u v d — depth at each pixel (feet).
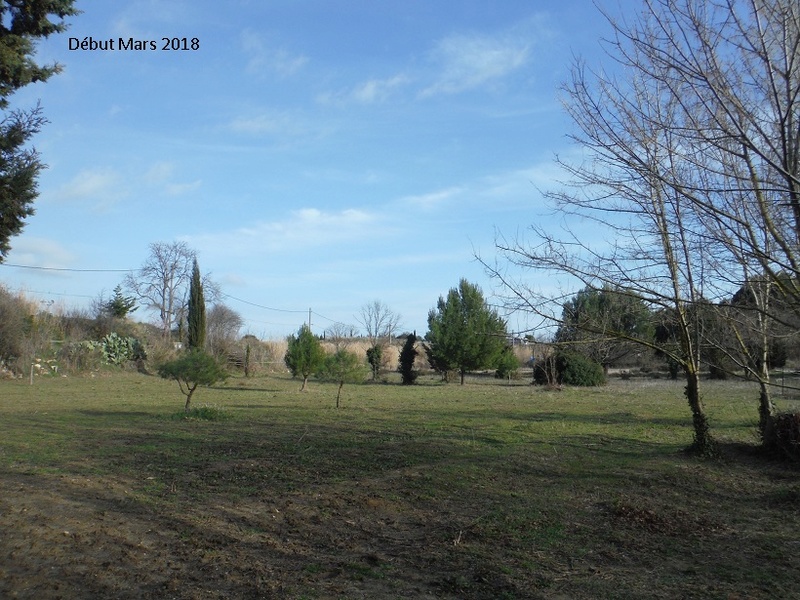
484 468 31.65
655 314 31.55
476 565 18.63
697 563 19.49
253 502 24.56
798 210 14.33
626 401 70.28
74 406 60.03
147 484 26.96
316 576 17.37
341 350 65.05
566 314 28.78
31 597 15.33
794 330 16.16
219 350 131.23
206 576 17.07
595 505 25.71
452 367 111.55
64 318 124.36
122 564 17.72
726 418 53.26
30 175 35.91
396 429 45.19
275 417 52.01
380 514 23.67
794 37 15.02
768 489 29.32
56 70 35.91
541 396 78.54
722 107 14.96
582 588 17.17
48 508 22.93
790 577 18.37
